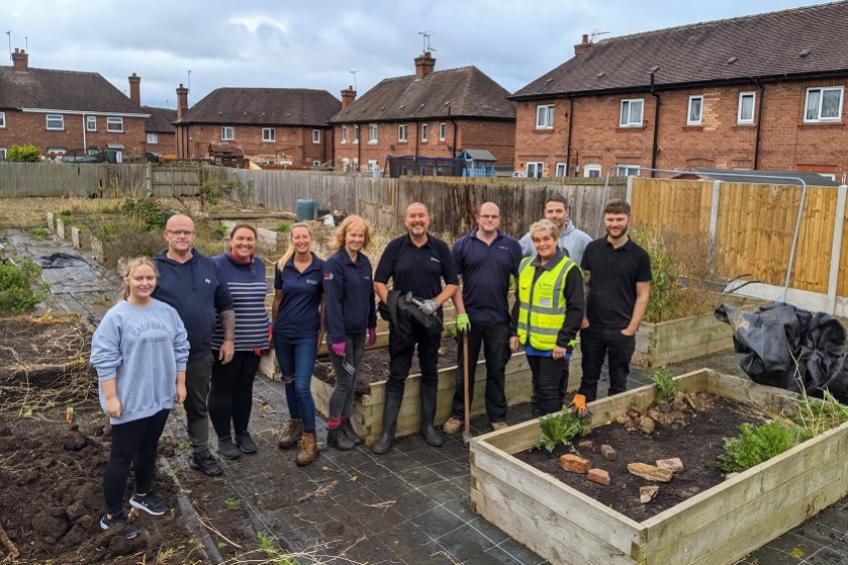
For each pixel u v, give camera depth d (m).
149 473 4.34
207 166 36.59
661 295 8.23
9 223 21.23
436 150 38.84
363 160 45.59
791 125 21.30
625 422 5.48
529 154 30.77
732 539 3.97
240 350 5.27
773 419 5.44
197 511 4.55
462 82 39.31
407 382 5.76
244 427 5.53
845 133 20.02
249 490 4.88
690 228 12.49
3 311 9.15
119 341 4.01
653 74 25.12
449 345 7.58
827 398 5.70
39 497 4.30
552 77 30.38
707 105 23.58
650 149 25.58
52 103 49.31
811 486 4.45
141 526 4.25
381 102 44.56
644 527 3.48
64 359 6.75
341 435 5.60
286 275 5.32
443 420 6.08
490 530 4.39
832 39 21.47
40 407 6.22
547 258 5.35
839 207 10.52
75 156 43.88
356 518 4.52
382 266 5.47
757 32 24.09
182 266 4.71
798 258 11.12
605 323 5.59
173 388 4.25
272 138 52.75
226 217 23.69
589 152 27.98
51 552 3.93
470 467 4.98
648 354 7.88
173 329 4.25
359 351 5.48
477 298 5.61
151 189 27.25
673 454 5.00
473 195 17.16
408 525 4.44
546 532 4.04
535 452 4.97
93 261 14.83
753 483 4.02
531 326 5.39
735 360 8.22
